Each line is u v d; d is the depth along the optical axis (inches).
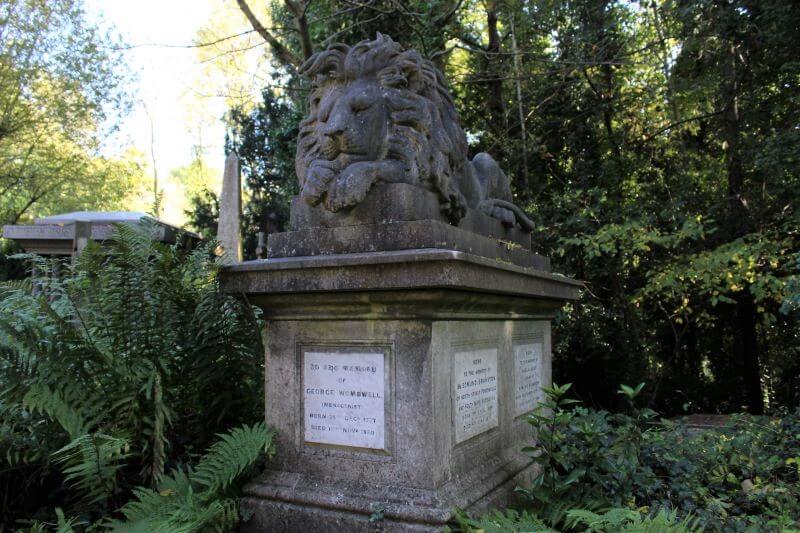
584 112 433.1
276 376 124.0
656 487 134.0
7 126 671.1
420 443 107.7
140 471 128.6
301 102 449.1
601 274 402.6
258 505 116.8
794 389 440.8
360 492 110.6
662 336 478.0
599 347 398.6
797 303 217.5
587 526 116.0
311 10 436.8
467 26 478.3
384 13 365.7
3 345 116.6
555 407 121.4
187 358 139.6
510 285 125.6
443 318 111.4
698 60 410.3
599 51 404.5
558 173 456.1
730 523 120.6
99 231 272.7
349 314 114.8
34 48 661.3
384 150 122.0
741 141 402.0
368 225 117.6
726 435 184.5
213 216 667.4
